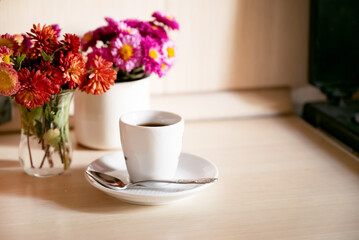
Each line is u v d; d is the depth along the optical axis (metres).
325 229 0.61
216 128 0.87
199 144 0.81
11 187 0.69
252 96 0.94
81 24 0.87
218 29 0.91
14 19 0.84
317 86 0.92
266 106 0.93
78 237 0.59
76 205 0.65
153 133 0.64
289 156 0.77
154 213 0.64
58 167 0.71
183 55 0.91
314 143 0.82
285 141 0.82
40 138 0.69
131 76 0.77
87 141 0.78
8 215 0.63
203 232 0.60
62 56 0.64
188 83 0.93
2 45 0.68
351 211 0.64
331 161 0.76
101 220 0.62
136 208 0.64
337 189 0.69
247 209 0.64
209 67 0.93
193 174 0.69
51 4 0.85
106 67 0.65
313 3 0.90
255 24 0.93
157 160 0.65
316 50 0.91
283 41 0.94
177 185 0.67
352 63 0.92
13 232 0.60
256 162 0.75
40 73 0.63
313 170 0.73
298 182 0.70
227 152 0.78
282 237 0.60
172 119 0.69
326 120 0.87
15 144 0.81
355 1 0.90
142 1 0.88
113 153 0.73
